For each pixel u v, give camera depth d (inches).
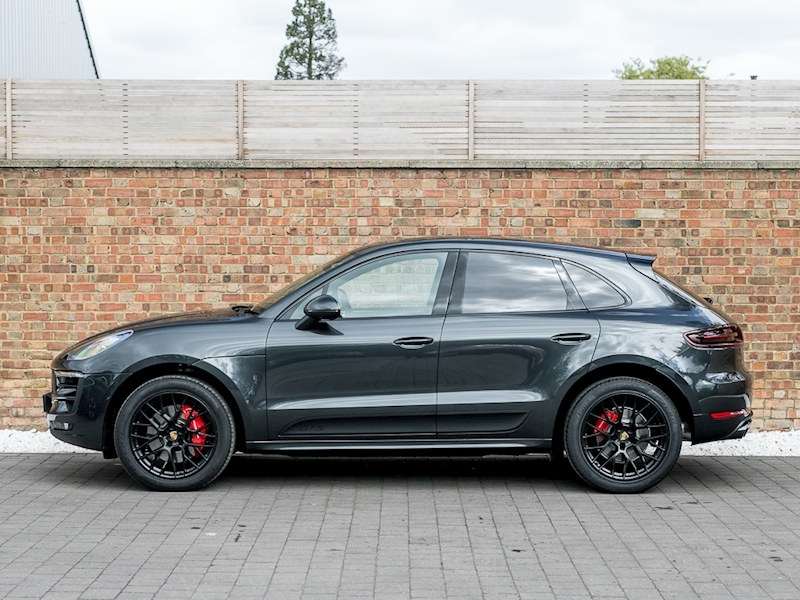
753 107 393.7
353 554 215.9
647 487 278.1
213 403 276.1
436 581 196.9
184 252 386.3
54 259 385.4
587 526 242.2
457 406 274.8
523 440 277.7
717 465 322.7
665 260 386.6
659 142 394.0
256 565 207.5
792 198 385.4
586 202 386.3
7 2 516.7
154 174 386.0
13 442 355.9
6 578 197.8
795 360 384.8
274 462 328.5
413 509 259.1
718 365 279.3
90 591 189.8
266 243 386.6
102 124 394.3
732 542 227.9
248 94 394.6
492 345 275.6
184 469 279.4
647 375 282.7
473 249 286.8
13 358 386.0
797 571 204.8
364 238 387.2
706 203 385.7
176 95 394.6
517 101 394.3
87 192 385.7
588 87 394.0
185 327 280.8
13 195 384.5
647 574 202.4
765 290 385.7
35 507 259.9
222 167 385.7
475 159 392.8
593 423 279.9
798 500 272.1
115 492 278.4
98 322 386.0
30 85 393.4
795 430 384.2
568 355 275.9
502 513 255.3
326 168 386.6
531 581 197.2
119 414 276.5
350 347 275.3
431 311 280.4
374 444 277.3
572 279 284.7
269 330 278.1
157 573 201.6
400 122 394.9
